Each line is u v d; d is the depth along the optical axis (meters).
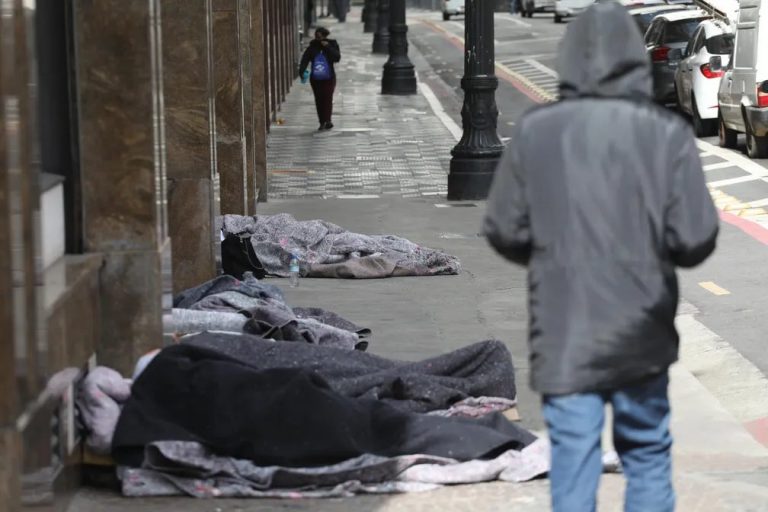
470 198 41.59
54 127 15.81
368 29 154.12
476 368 17.77
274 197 43.16
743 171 47.91
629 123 10.48
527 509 13.85
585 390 10.38
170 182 25.88
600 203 10.40
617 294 10.35
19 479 11.17
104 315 16.11
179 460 14.29
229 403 14.64
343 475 14.38
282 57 84.12
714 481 14.77
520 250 10.92
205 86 25.67
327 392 14.87
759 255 31.48
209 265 26.12
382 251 29.70
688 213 10.40
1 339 11.02
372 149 57.66
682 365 20.59
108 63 15.80
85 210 16.00
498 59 108.12
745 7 51.44
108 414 14.66
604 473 14.98
